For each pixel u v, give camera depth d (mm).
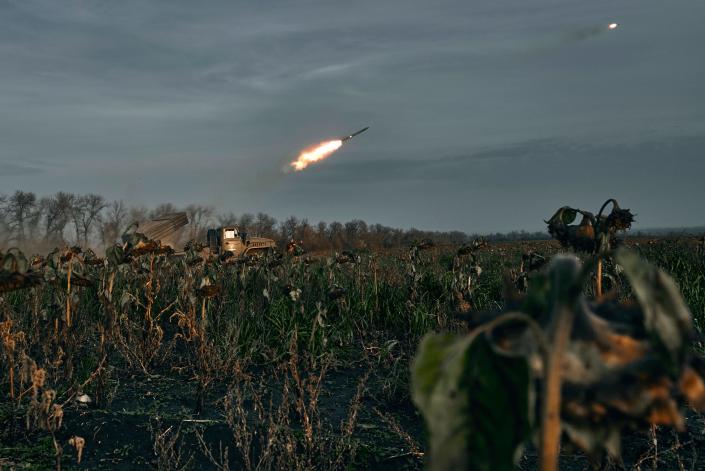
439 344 658
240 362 5730
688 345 573
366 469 3656
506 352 625
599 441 636
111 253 5152
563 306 635
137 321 6848
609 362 637
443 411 625
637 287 585
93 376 4930
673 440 3988
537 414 635
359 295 8414
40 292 6285
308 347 6004
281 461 3645
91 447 3875
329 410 4848
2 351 5258
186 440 3945
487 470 610
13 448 3809
